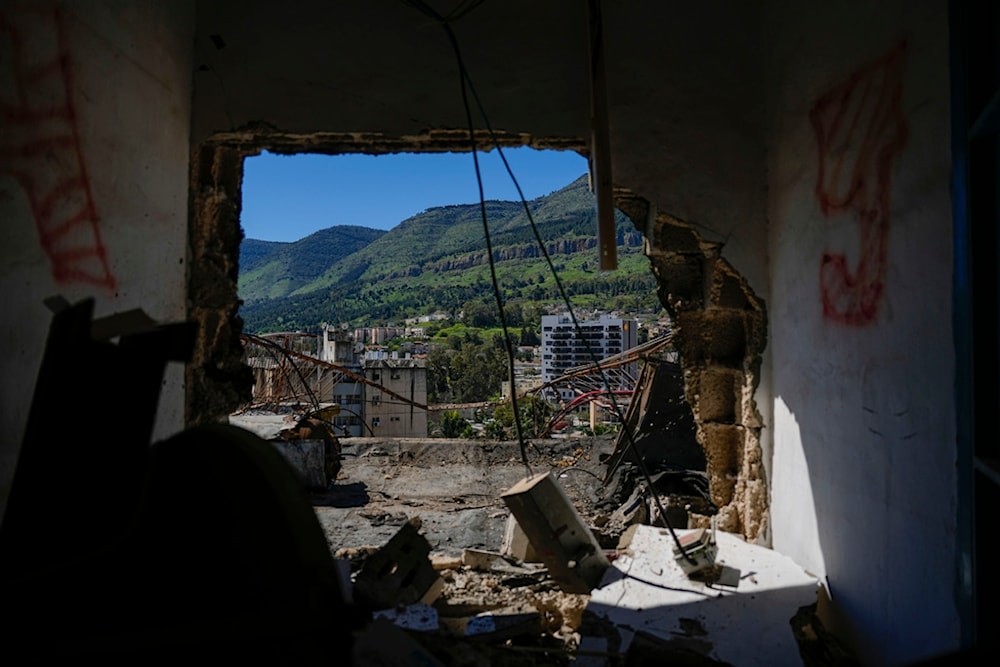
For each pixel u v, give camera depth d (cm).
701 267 407
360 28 391
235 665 79
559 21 393
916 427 226
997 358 185
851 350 278
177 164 366
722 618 281
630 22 391
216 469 87
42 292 245
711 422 406
